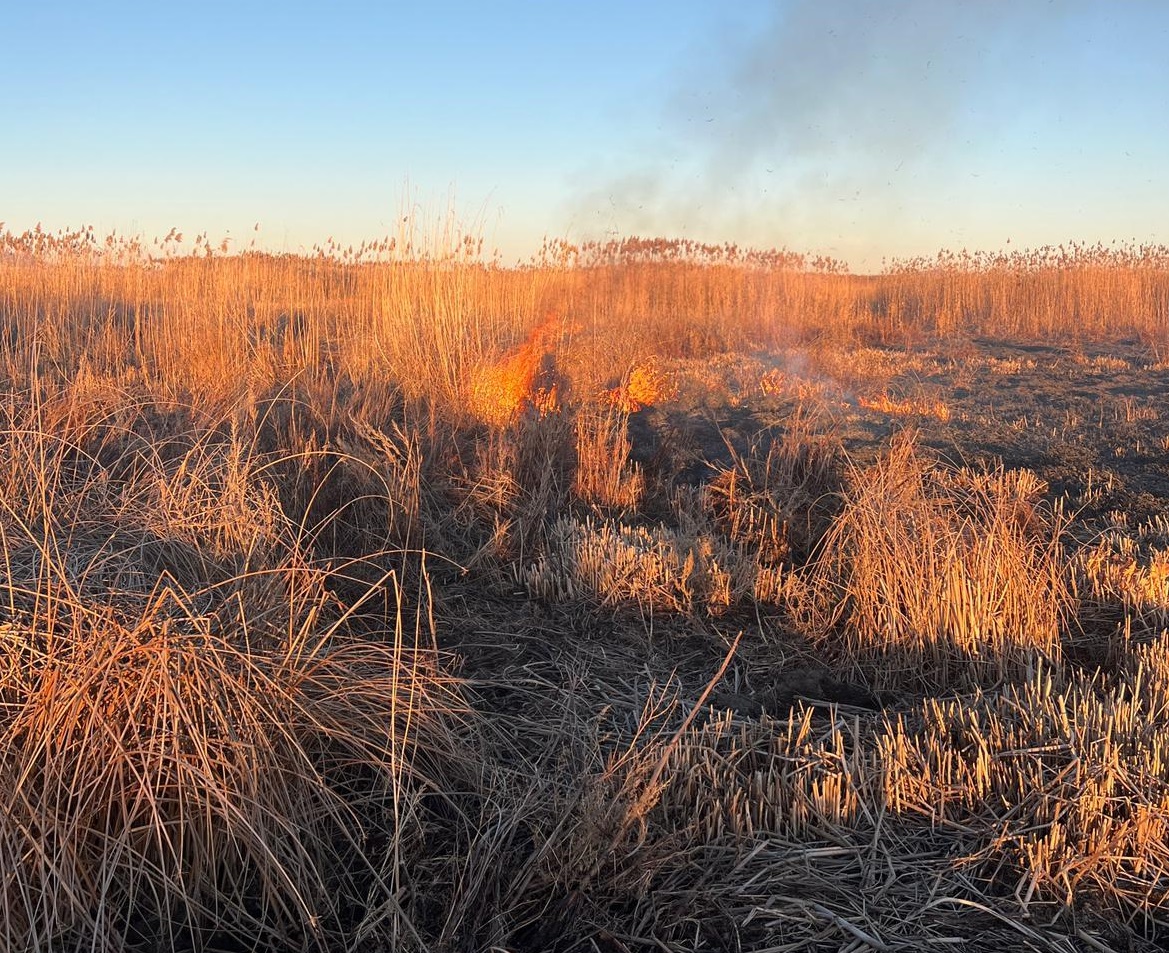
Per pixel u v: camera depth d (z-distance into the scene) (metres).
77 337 9.38
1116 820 2.66
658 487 6.47
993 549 4.19
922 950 2.32
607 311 13.62
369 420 6.78
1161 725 3.14
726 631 4.34
